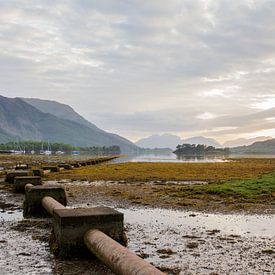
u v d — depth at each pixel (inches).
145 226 487.8
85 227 336.2
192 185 1065.5
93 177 1389.0
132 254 263.6
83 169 1947.6
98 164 2795.3
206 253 359.3
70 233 334.0
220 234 445.1
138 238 417.4
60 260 327.9
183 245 389.4
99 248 294.8
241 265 322.3
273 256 351.3
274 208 645.3
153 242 399.9
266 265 323.3
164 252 359.9
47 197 543.8
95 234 320.2
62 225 332.2
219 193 832.9
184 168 2175.2
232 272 303.6
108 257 273.4
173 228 477.1
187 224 504.4
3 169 1876.2
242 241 409.7
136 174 1585.9
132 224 500.4
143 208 642.8
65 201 561.6
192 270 307.3
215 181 1218.0
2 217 545.0
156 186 1057.5
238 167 2320.4
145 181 1251.2
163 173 1673.2
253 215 578.9
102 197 789.2
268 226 494.9
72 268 306.2
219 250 370.9
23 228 465.4
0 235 427.2
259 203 702.5
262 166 2460.6
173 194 839.7
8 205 668.1
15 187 828.6
